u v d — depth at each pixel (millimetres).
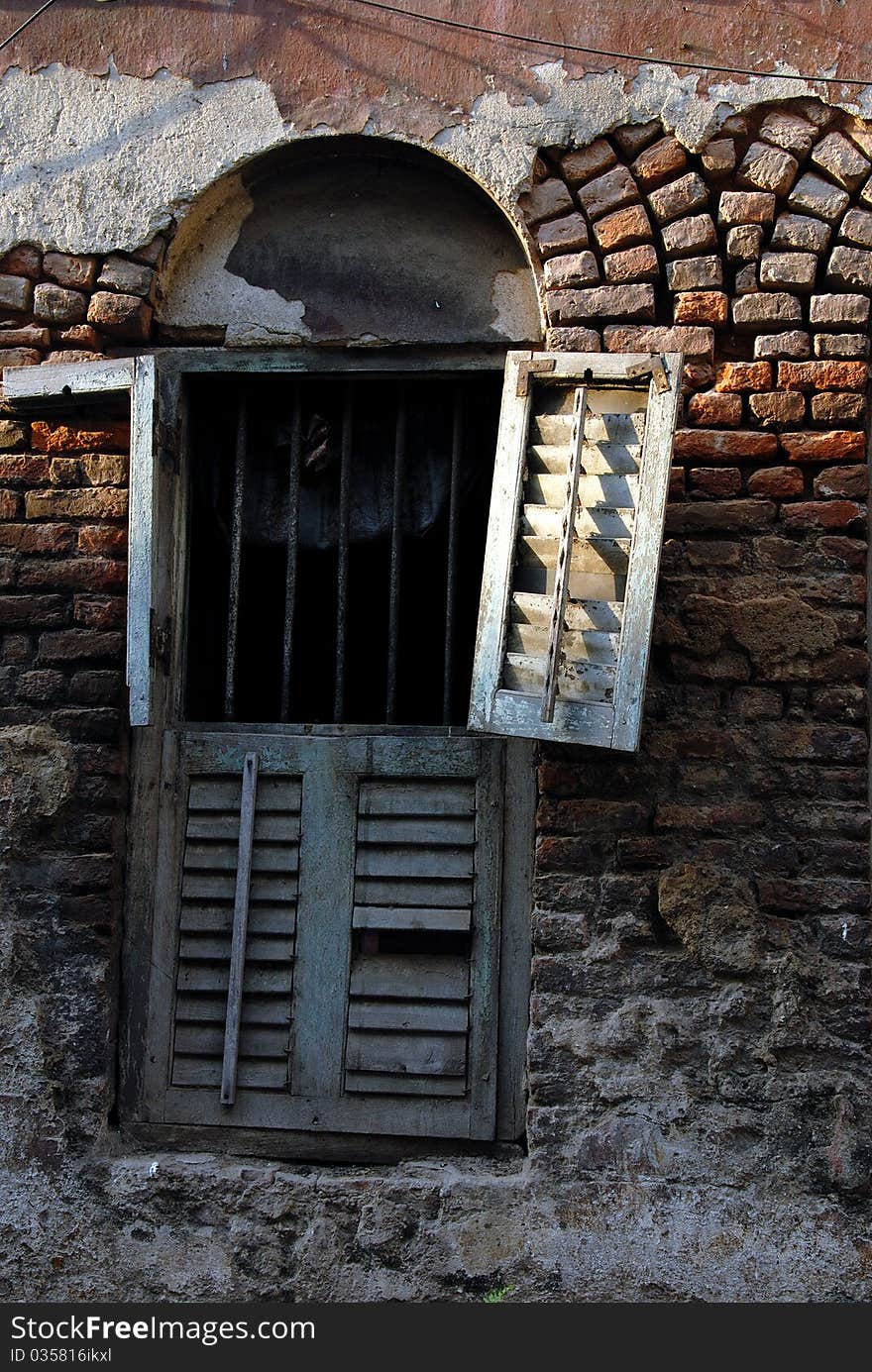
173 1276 3904
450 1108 4004
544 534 3840
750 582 4023
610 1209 3797
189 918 4172
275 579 4504
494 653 3764
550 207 4211
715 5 4219
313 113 4316
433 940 4109
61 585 4285
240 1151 4062
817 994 3826
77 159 4402
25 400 4297
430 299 4332
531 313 4293
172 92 4387
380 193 4398
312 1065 4059
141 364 4176
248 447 4461
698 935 3883
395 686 4281
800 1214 3734
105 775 4191
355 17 4348
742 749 3971
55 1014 4086
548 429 3916
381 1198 3895
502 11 4289
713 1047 3836
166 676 4309
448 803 4141
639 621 3682
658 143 4195
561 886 3971
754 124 4184
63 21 4457
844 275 4078
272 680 4531
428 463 4398
